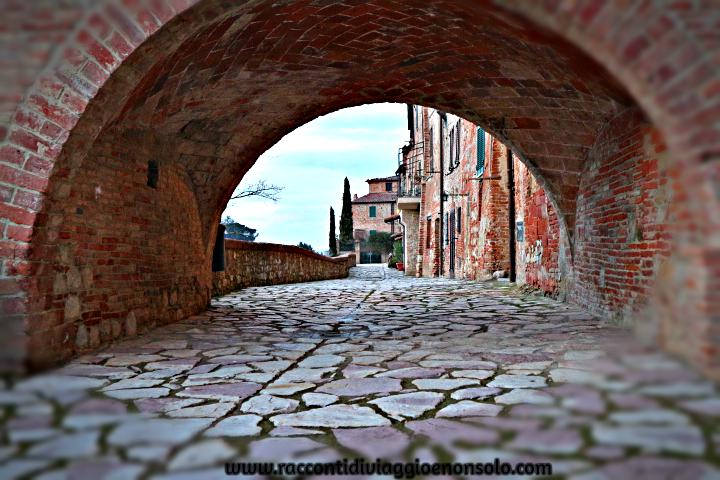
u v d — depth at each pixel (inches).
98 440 77.1
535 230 399.2
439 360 165.9
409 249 1084.5
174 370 156.5
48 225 152.7
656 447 44.7
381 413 111.8
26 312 145.7
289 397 126.1
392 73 269.4
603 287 259.0
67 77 142.8
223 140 290.8
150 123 229.6
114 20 139.5
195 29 149.1
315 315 297.4
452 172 740.0
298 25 200.4
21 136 144.9
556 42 171.5
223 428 101.5
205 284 327.6
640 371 46.4
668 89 43.8
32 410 83.8
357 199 2507.4
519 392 124.5
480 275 576.4
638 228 214.4
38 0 131.0
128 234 219.3
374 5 189.9
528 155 313.7
